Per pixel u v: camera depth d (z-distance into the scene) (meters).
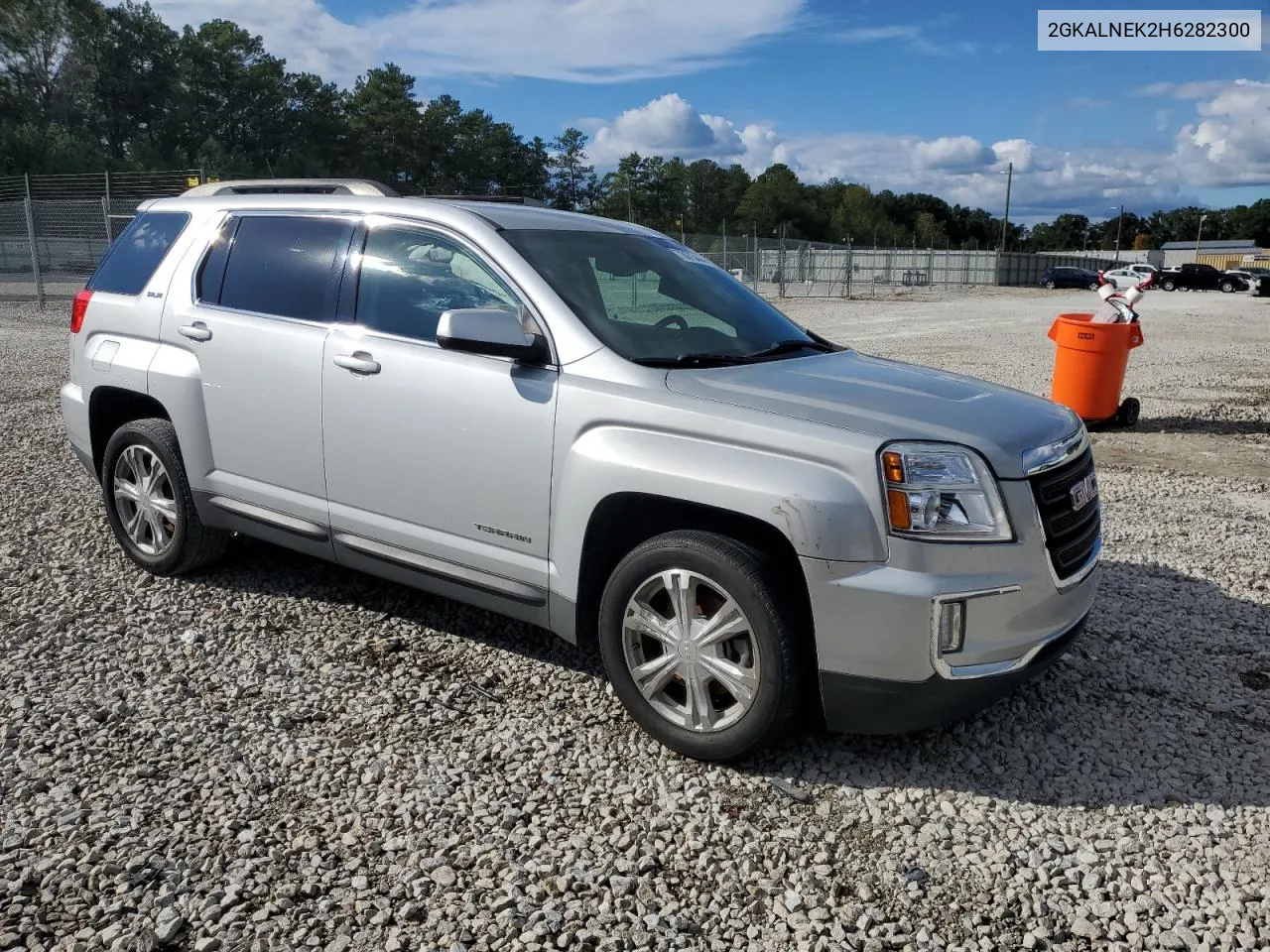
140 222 5.15
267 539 4.50
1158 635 4.50
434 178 105.31
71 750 3.33
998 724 3.66
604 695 3.82
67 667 3.94
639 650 3.46
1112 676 4.06
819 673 3.12
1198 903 2.71
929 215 137.75
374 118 100.19
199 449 4.58
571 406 3.45
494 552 3.71
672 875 2.79
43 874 2.70
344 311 4.13
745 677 3.19
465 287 3.85
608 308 3.77
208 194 4.96
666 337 3.76
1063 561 3.29
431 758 3.34
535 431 3.53
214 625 4.38
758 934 2.56
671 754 3.40
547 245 3.92
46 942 2.45
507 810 3.04
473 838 2.92
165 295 4.75
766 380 3.49
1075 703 3.83
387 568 4.09
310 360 4.14
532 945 2.50
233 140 91.75
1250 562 5.59
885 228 133.12
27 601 4.61
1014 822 3.07
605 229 4.33
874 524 3.00
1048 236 172.62
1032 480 3.18
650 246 4.40
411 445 3.86
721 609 3.21
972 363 15.10
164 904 2.60
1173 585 5.16
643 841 2.93
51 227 25.33
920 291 48.03
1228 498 7.18
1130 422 9.96
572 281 3.78
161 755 3.32
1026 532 3.14
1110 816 3.11
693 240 37.84
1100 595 4.99
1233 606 4.88
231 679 3.87
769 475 3.08
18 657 4.02
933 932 2.59
